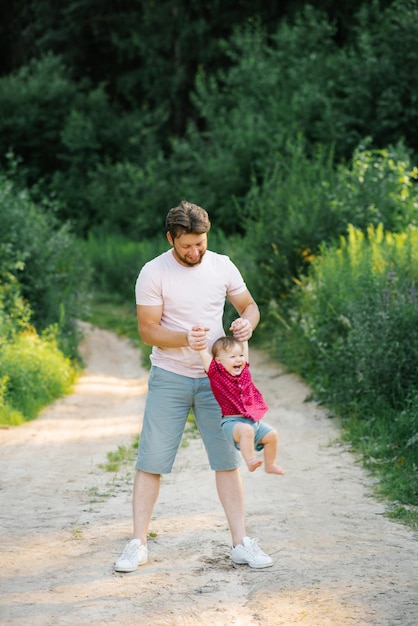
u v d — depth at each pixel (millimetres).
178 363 5223
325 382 11031
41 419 11219
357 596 4617
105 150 39344
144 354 18484
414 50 24219
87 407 12359
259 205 19406
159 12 38188
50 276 17641
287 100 27609
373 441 8453
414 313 9578
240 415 5031
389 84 24531
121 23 41656
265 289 16250
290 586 4801
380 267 11016
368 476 7488
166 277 5160
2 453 8930
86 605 4602
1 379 11352
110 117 40219
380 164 17703
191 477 7664
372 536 5719
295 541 5629
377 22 26781
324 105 25766
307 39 29125
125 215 34375
